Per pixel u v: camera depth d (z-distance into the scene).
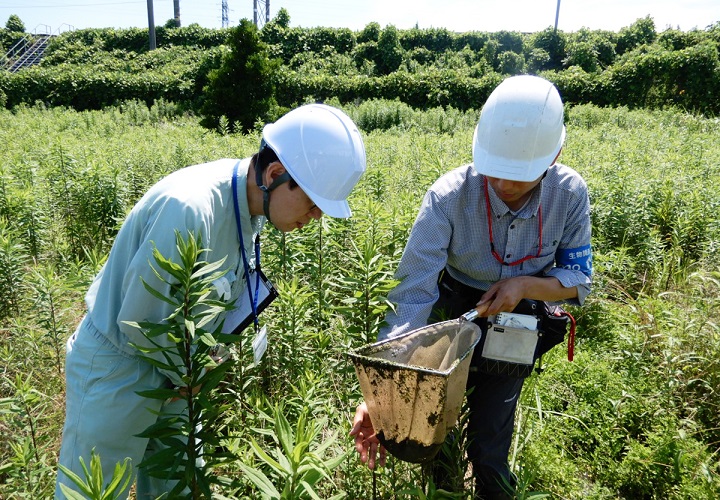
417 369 1.74
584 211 2.44
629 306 4.97
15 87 30.50
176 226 1.87
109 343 2.10
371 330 2.73
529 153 2.11
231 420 2.65
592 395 3.73
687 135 15.46
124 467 1.49
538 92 2.12
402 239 3.92
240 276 2.27
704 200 6.89
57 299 3.83
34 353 3.52
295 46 38.25
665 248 6.70
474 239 2.44
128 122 22.27
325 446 1.90
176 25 46.66
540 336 2.48
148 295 1.91
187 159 9.16
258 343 2.47
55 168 7.63
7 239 4.36
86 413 2.12
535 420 3.36
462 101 28.89
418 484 2.58
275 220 2.07
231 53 21.03
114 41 42.72
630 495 3.17
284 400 2.96
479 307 2.30
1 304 4.35
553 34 36.41
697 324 3.96
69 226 6.23
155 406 2.18
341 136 1.97
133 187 7.64
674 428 3.36
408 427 1.89
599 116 21.36
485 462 2.60
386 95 29.50
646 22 36.94
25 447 2.44
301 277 4.17
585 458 3.38
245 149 10.33
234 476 2.56
